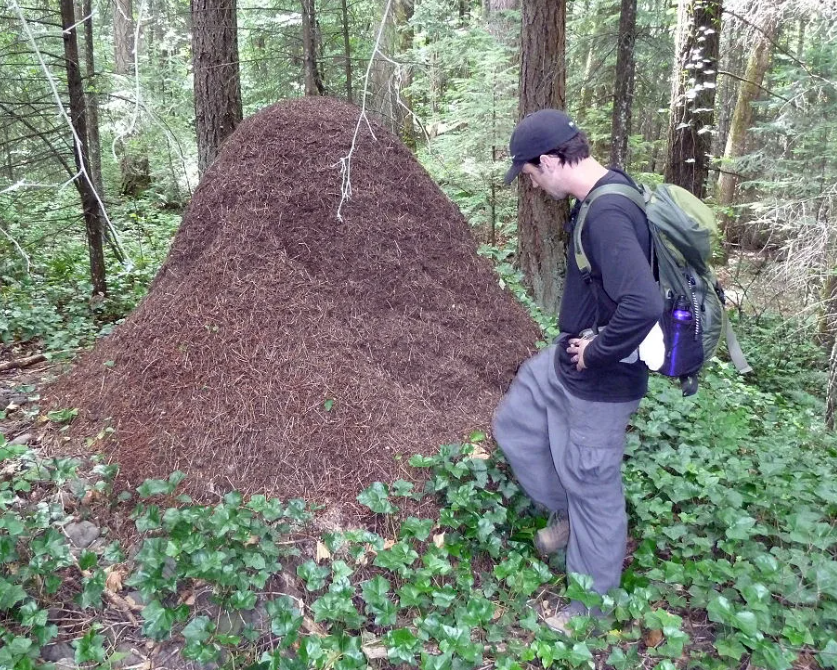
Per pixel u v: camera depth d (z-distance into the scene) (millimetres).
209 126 6344
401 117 8203
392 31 7785
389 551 2664
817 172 7539
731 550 2805
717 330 2275
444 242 4105
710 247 2215
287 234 3676
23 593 2330
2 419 3500
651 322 2023
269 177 3766
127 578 2648
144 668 2375
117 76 5566
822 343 7926
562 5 5609
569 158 2219
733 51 12555
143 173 11570
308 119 3988
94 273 5898
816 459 3779
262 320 3404
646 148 11297
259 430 3092
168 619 2396
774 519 3064
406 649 2314
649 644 2547
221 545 2611
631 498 3072
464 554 2863
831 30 7926
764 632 2449
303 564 2625
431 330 3744
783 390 6805
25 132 5734
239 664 2361
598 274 2195
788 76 8148
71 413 3395
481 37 7582
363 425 3180
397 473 3070
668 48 6785
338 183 3814
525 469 2727
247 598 2463
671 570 2697
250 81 9617
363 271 3719
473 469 3053
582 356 2250
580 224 2197
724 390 4926
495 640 2471
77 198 8125
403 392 3434
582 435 2404
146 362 3393
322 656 2279
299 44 7996
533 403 2641
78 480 2982
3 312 5008
